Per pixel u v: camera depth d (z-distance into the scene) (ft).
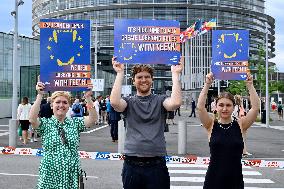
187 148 59.06
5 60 161.17
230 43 25.93
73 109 79.20
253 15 387.96
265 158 49.70
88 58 23.86
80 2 369.91
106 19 363.76
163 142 16.78
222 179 18.19
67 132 18.03
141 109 16.74
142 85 16.81
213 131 18.65
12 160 45.88
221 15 364.38
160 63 22.36
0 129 96.37
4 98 156.46
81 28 23.89
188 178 37.35
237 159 18.35
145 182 16.61
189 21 351.67
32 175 37.22
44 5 400.67
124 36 22.45
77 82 23.77
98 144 64.28
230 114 18.69
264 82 141.49
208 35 315.99
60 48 23.79
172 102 16.47
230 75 25.95
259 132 93.09
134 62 22.41
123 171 16.99
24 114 60.80
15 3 76.64
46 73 23.68
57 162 17.58
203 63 311.47
